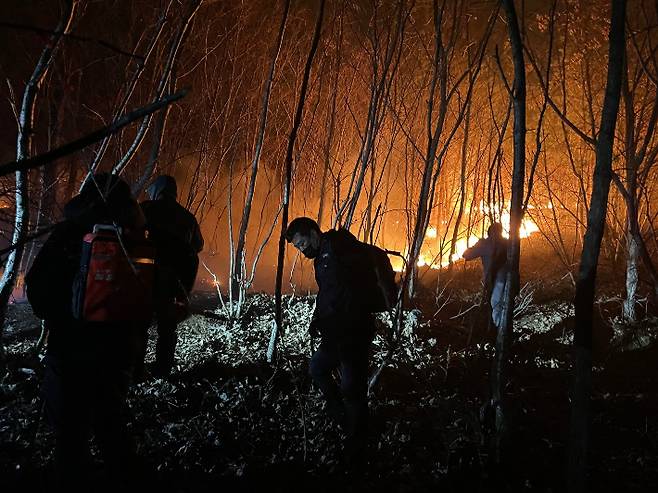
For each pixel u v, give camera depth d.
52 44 3.68
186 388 5.07
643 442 4.52
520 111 3.60
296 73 8.47
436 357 6.45
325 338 4.29
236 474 3.75
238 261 7.73
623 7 2.84
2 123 9.70
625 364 6.83
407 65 8.34
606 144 2.91
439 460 4.02
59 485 3.12
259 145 7.33
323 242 4.36
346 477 3.85
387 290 4.24
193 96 7.99
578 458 3.01
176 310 3.75
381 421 4.71
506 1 3.52
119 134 5.65
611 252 9.45
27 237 2.22
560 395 5.60
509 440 3.86
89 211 3.19
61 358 3.11
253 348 6.68
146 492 3.36
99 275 3.06
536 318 8.67
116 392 3.23
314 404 4.89
